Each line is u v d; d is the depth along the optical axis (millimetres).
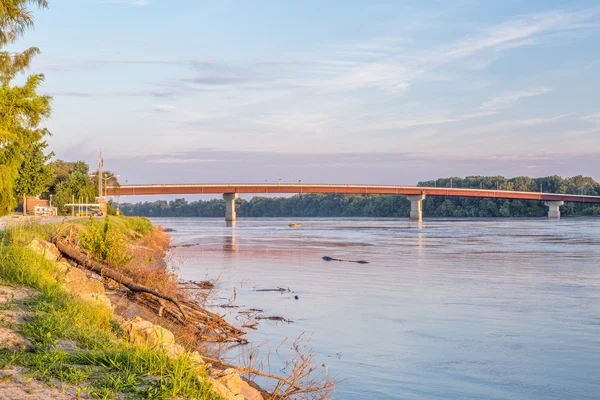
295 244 65312
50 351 8445
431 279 31344
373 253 51406
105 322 11508
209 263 40656
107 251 19328
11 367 7746
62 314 10773
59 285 13914
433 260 43906
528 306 22500
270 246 61406
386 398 11773
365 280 30906
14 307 10914
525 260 43656
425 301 23641
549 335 17469
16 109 19844
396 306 22422
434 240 73375
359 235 89500
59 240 18562
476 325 18875
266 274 33719
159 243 54031
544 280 30984
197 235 91188
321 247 59844
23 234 18562
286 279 31125
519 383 12867
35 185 76750
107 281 18141
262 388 11562
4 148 24000
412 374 13453
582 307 22344
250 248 58000
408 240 73688
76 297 12594
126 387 7367
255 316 20016
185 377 7910
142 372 8008
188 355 9312
